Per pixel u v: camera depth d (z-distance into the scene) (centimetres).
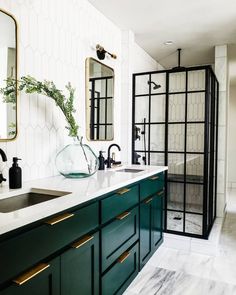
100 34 261
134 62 343
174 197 321
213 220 349
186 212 310
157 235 261
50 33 193
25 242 100
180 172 340
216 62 363
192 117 361
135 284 208
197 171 329
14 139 163
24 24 170
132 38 312
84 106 236
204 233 283
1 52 154
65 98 203
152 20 280
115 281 172
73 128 197
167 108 311
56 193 147
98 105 258
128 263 192
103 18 267
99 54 253
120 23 287
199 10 259
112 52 286
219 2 243
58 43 202
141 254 217
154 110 377
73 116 215
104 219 156
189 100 364
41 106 185
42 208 112
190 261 250
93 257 145
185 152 306
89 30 242
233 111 622
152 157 344
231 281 214
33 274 100
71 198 130
